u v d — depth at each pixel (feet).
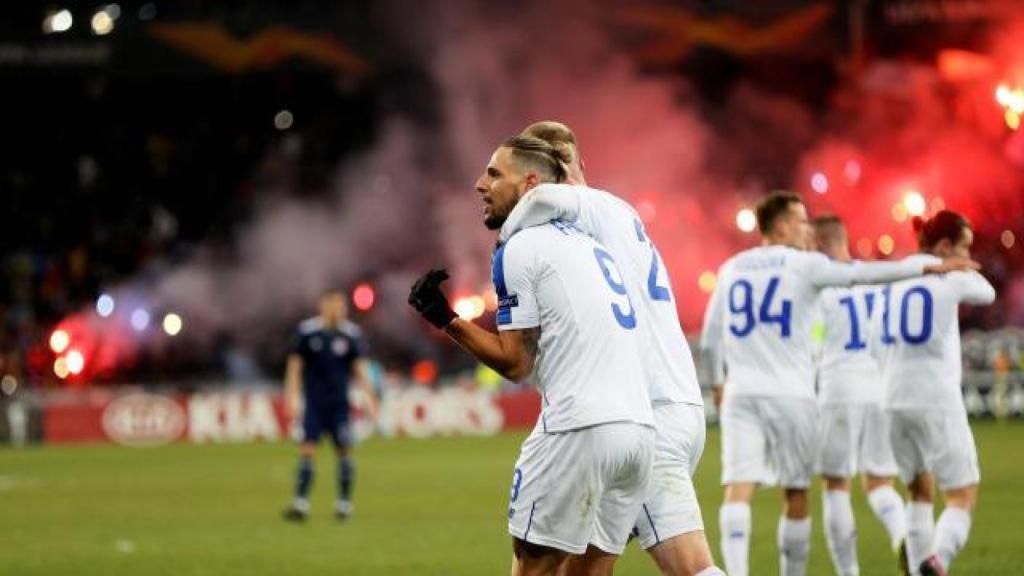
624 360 30.04
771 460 44.70
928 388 45.85
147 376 169.37
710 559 32.48
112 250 187.73
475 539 63.26
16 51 156.25
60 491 91.61
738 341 45.03
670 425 32.68
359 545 61.77
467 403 150.30
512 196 31.37
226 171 200.13
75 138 202.39
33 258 182.91
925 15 147.74
